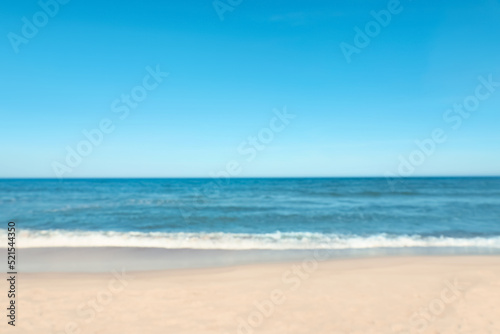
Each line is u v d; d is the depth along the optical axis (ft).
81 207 78.64
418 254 34.35
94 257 33.04
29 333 15.58
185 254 34.58
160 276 25.54
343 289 22.12
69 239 41.73
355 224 56.75
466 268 26.73
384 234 46.09
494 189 134.51
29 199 100.22
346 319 17.31
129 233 45.55
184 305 19.40
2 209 75.05
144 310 18.61
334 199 99.66
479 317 17.21
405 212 70.28
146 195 115.03
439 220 60.59
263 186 168.04
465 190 128.57
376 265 28.58
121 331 15.94
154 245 38.88
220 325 16.63
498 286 22.07
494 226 54.19
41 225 55.67
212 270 27.35
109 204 85.56
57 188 158.92
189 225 56.59
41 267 29.30
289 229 52.29
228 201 94.02
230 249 37.06
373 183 194.39
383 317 17.49
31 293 21.34
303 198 103.30
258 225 56.39
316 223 57.93
